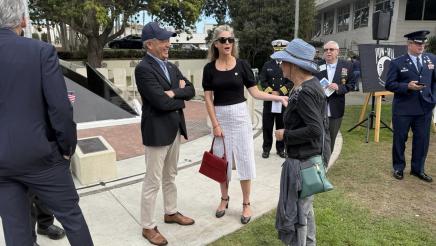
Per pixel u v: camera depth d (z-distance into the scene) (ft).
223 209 12.34
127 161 18.42
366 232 11.25
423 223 11.93
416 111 15.14
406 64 15.08
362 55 22.26
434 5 69.15
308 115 7.93
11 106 6.68
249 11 77.15
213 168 11.63
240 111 11.30
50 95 6.84
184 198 13.80
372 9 80.59
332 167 17.48
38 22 58.29
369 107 35.99
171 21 61.87
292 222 8.49
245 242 10.69
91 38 58.08
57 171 7.36
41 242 10.53
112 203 13.30
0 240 10.61
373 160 18.54
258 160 18.66
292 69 8.38
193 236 11.04
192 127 27.07
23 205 7.44
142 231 11.12
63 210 7.63
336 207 12.98
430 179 15.62
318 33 118.93
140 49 76.74
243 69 11.34
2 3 6.61
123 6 55.62
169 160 11.03
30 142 6.82
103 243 10.62
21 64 6.63
